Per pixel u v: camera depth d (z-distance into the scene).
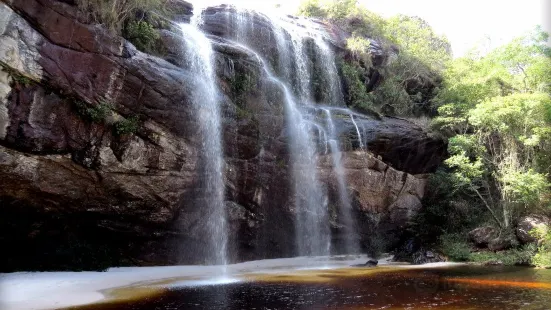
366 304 10.09
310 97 27.45
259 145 20.56
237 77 21.39
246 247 19.92
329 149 23.55
